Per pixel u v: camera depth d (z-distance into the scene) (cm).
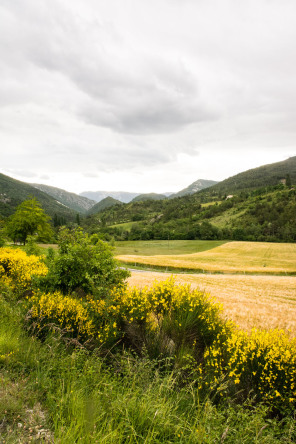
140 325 486
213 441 229
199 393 353
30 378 310
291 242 10694
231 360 360
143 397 280
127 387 329
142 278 2583
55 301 532
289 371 331
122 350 458
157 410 251
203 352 453
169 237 12219
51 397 262
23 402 259
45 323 476
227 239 11656
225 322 513
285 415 317
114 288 654
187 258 6475
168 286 540
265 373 343
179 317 466
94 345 451
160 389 294
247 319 1303
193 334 461
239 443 233
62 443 200
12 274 842
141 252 7994
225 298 1895
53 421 243
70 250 714
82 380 316
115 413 253
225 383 326
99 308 546
